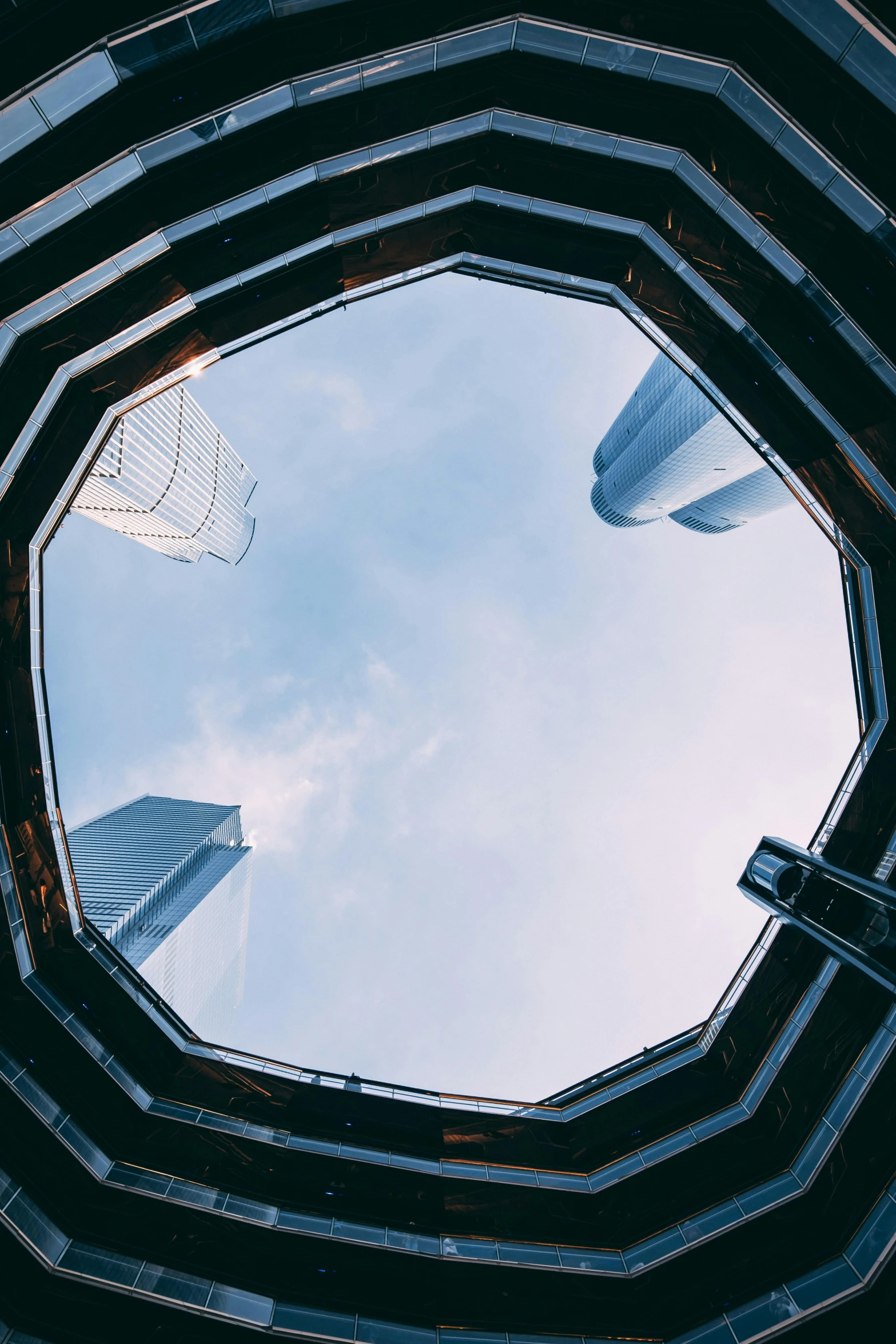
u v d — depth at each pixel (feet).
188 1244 72.38
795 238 67.10
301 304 89.45
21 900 81.25
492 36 58.54
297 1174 80.74
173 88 56.65
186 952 408.46
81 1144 76.48
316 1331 68.54
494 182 76.74
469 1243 77.36
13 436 71.87
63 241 63.21
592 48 58.70
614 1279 75.10
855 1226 72.13
